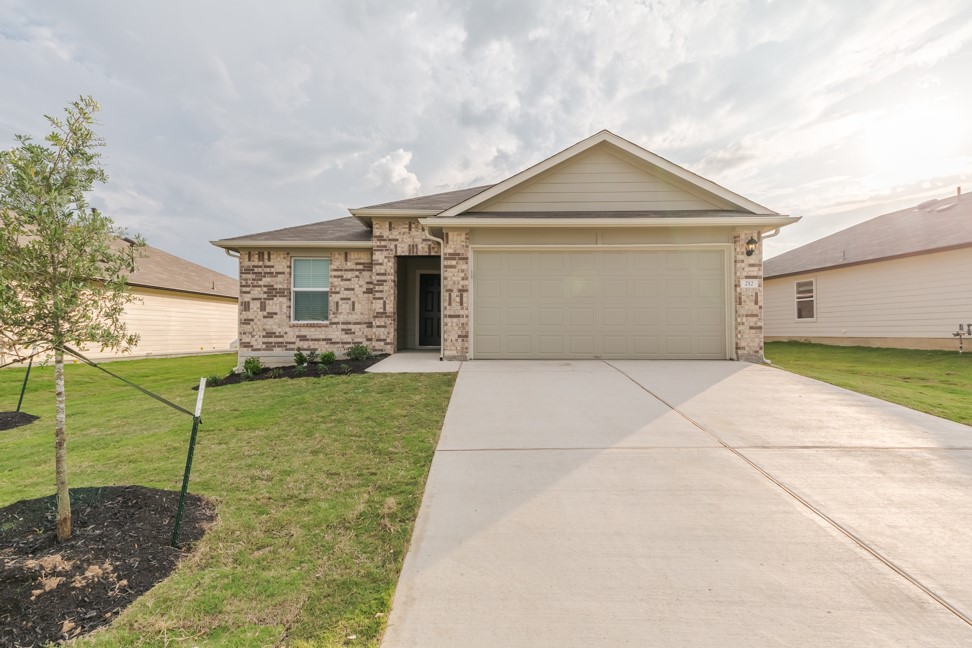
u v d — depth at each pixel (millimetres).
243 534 3006
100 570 2475
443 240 9930
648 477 3893
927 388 7707
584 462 4230
